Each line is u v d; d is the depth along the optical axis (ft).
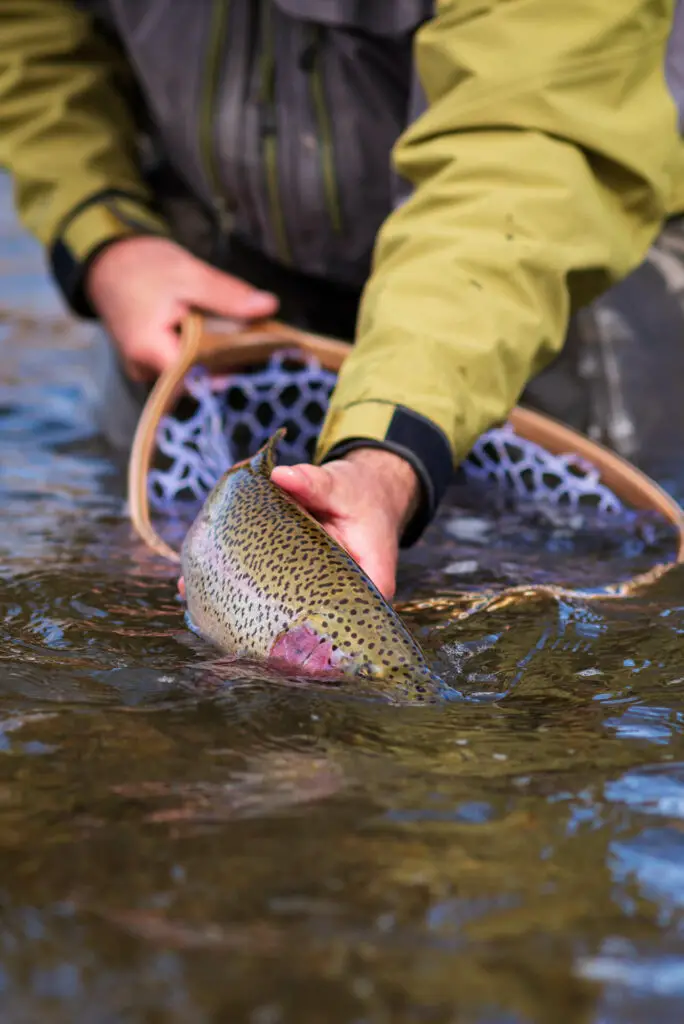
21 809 3.48
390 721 4.13
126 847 3.26
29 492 8.16
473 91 6.14
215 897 2.99
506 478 8.50
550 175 5.96
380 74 8.32
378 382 5.45
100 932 2.84
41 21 9.89
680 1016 2.53
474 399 5.62
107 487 8.35
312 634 4.44
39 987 2.63
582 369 9.36
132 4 8.86
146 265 8.98
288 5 7.84
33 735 4.01
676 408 9.43
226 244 9.88
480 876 3.10
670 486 8.46
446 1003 2.57
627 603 5.72
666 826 3.39
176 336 8.68
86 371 12.41
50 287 16.94
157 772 3.74
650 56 6.31
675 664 4.81
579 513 7.83
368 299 5.95
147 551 6.64
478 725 4.11
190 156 9.19
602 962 2.72
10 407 10.94
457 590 6.02
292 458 9.06
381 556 4.95
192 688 4.42
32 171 9.59
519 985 2.63
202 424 8.47
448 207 6.05
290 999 2.58
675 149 6.55
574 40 6.03
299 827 3.37
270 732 4.02
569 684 4.56
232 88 8.77
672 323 9.39
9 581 5.98
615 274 6.39
